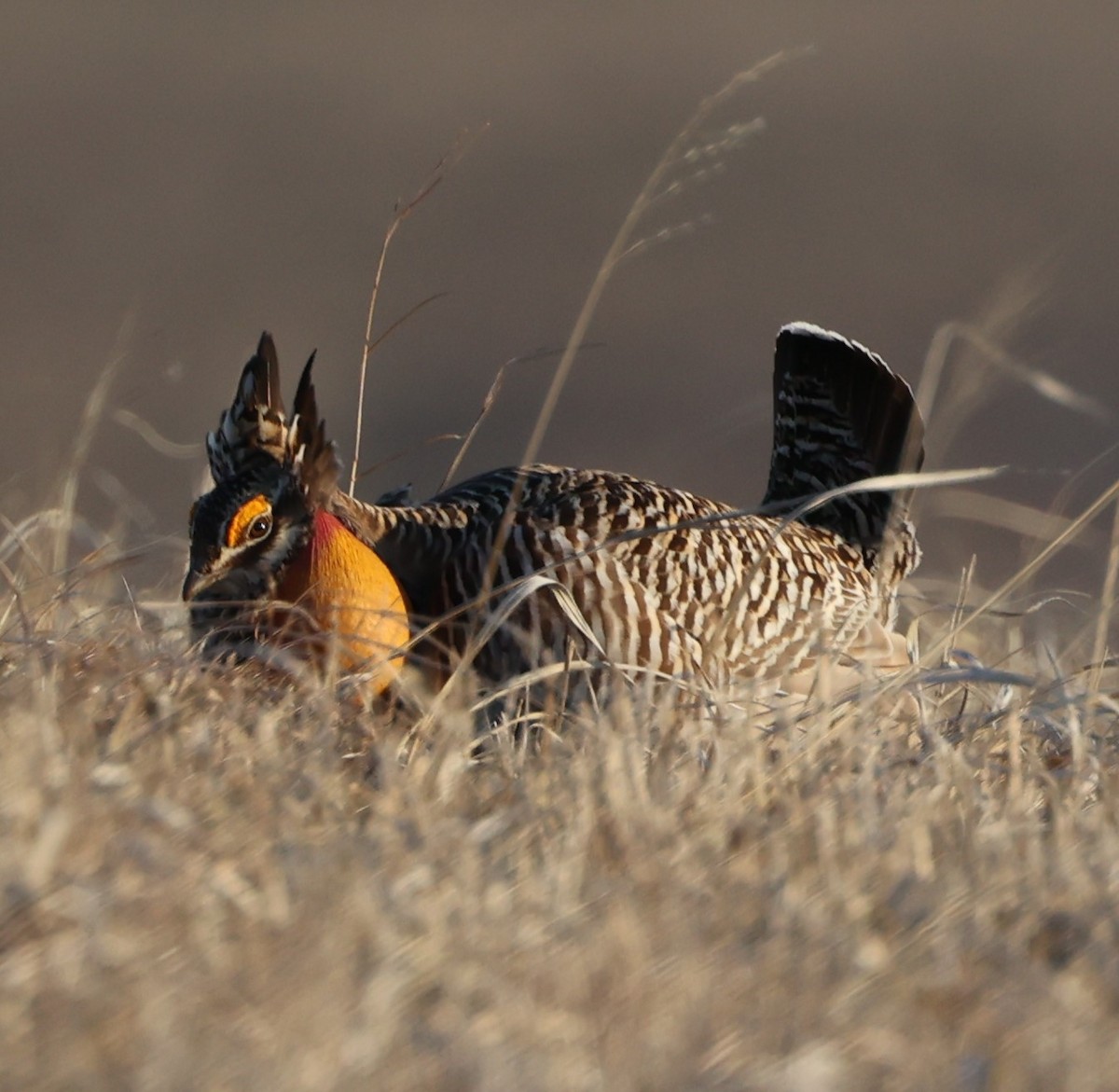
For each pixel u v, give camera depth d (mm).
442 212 90062
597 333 73438
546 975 7883
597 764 10727
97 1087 6793
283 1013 7293
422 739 11977
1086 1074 7391
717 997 7770
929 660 13320
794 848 9641
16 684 11281
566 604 13273
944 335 16641
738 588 14875
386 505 16016
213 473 15023
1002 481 49688
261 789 9914
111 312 71562
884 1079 7332
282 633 13773
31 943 7754
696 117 16078
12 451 51969
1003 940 8523
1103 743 12461
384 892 8461
